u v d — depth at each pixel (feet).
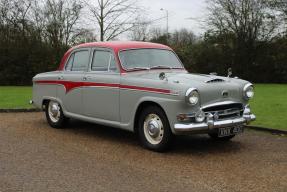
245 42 118.42
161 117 23.65
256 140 28.07
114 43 27.86
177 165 21.72
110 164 21.88
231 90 24.25
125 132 30.14
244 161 22.61
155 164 21.90
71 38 102.12
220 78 24.93
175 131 22.82
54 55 94.99
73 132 30.27
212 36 120.26
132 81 25.02
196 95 22.56
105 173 20.30
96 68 27.96
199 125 22.74
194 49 116.57
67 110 30.37
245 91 24.86
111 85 26.23
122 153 24.14
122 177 19.69
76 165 21.67
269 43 118.21
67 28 102.22
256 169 21.11
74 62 30.17
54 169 20.93
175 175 20.03
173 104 22.74
